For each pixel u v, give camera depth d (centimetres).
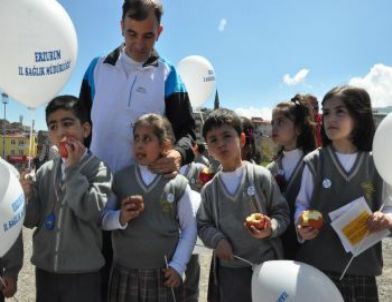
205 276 484
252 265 238
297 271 211
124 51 285
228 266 252
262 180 257
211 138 261
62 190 238
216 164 542
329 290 207
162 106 287
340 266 239
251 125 335
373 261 239
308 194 258
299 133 320
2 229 200
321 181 252
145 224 244
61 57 265
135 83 279
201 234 256
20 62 255
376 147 231
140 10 257
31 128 277
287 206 260
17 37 251
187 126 294
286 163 321
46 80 263
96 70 289
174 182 254
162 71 288
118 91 279
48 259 235
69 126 242
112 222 237
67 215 234
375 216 220
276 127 322
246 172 257
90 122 272
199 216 265
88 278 235
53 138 247
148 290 243
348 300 237
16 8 250
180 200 255
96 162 243
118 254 251
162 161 250
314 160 259
